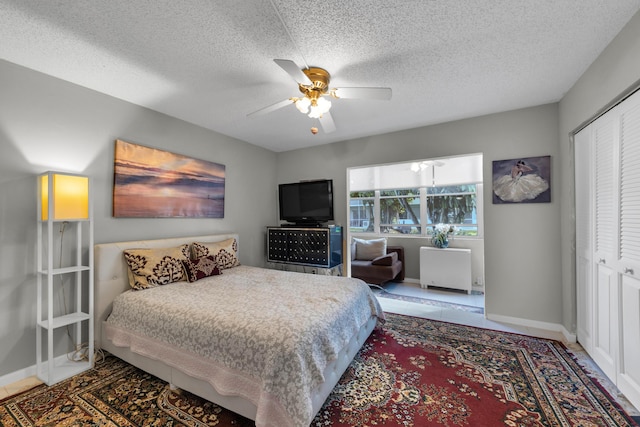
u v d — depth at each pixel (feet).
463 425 5.06
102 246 7.68
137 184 8.95
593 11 5.07
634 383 5.49
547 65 6.88
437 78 7.48
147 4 4.81
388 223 18.22
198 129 11.16
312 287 8.17
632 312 5.57
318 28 5.45
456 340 8.56
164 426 5.14
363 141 12.90
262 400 4.52
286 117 10.35
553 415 5.29
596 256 6.96
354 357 7.37
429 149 11.28
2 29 5.41
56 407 5.65
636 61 5.12
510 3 4.84
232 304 6.53
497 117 10.01
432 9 4.96
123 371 6.95
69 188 6.77
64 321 6.67
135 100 8.77
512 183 9.77
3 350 6.41
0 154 6.39
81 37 5.71
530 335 8.84
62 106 7.39
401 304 12.46
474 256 15.30
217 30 5.51
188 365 5.74
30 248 6.81
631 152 5.54
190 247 10.29
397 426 5.06
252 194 13.87
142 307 6.81
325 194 13.32
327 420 5.22
